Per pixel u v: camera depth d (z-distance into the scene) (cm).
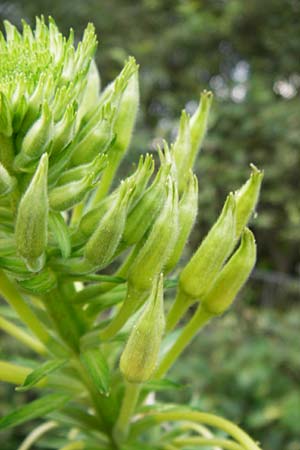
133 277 15
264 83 78
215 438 17
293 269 82
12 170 14
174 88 87
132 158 64
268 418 43
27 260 14
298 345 49
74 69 14
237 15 81
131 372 14
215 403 45
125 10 85
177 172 15
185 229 15
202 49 85
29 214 13
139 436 18
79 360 16
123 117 16
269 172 70
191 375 47
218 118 73
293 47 81
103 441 17
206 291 16
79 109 16
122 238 15
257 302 66
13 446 43
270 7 80
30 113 13
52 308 16
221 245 15
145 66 83
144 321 14
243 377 45
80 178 14
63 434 20
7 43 15
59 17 84
